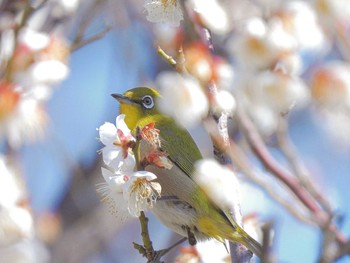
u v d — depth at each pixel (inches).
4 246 331.9
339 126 358.6
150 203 362.3
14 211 331.3
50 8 462.9
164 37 374.0
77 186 629.9
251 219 436.5
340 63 335.6
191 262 414.3
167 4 362.3
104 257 630.5
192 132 625.3
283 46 334.3
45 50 377.7
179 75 349.7
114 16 596.1
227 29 364.2
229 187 348.8
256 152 428.1
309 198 422.9
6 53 385.4
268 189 419.2
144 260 643.5
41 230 583.2
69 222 624.7
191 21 360.5
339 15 338.0
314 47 338.3
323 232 289.0
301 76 343.3
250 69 339.0
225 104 346.9
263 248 272.8
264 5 343.6
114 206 361.1
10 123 358.6
